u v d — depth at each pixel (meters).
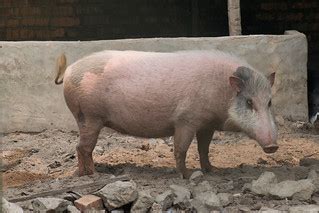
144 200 6.65
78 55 10.65
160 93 7.63
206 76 7.61
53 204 6.54
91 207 6.63
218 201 6.66
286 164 8.77
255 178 7.62
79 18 17.84
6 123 10.88
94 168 8.23
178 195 6.79
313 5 17.58
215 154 9.36
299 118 10.96
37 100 10.83
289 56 10.84
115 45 10.61
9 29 17.84
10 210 6.34
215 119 7.75
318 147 9.67
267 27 17.88
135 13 17.88
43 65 10.75
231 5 11.73
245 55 10.70
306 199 6.85
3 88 10.83
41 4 17.78
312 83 15.20
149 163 8.87
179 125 7.71
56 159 9.37
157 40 10.59
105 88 7.83
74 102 8.03
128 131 8.02
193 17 17.66
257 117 7.46
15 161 9.21
